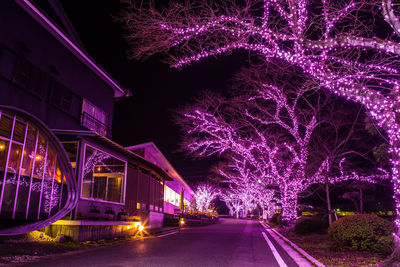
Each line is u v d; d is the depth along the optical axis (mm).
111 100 20750
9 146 10195
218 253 9852
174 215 28969
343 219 9867
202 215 36062
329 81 7125
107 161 15375
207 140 20719
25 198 10727
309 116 18094
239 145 19781
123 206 16672
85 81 17781
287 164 20500
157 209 24094
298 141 17453
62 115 15516
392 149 7191
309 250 10398
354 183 21609
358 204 25438
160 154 28609
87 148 13516
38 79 13820
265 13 7438
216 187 60281
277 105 17391
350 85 7059
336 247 9906
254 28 7520
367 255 8531
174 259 8453
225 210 90562
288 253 10039
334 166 18109
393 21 5848
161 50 8281
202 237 15820
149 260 8219
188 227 26578
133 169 18578
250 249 11086
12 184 10258
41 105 14016
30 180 10977
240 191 59500
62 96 15609
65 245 10414
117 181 16453
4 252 8234
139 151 25562
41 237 10641
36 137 11477
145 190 20734
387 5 5848
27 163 11000
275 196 40875
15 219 10500
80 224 11234
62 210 11461
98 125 18812
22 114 10742
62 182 12172
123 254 9289
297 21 6844
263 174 22078
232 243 13031
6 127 10234
